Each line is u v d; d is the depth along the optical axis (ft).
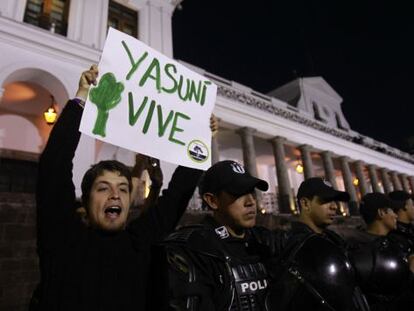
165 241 6.29
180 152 7.92
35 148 44.34
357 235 10.72
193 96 8.71
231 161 7.51
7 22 33.83
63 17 41.32
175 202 7.66
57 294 5.11
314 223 9.92
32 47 35.22
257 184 7.02
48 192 5.71
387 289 7.84
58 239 5.50
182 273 5.76
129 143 7.10
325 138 74.95
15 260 18.57
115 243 6.00
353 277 6.39
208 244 6.33
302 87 93.81
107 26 44.88
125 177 6.30
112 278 5.57
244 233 7.45
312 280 5.86
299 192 10.46
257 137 66.95
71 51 37.58
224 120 57.67
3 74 32.68
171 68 8.48
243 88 64.75
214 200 7.42
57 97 38.93
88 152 33.86
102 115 6.87
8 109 43.75
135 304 5.56
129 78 7.61
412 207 14.25
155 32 48.49
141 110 7.54
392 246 8.67
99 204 5.93
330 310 5.66
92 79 6.97
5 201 19.45
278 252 6.89
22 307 17.92
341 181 97.86
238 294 6.10
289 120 68.13
